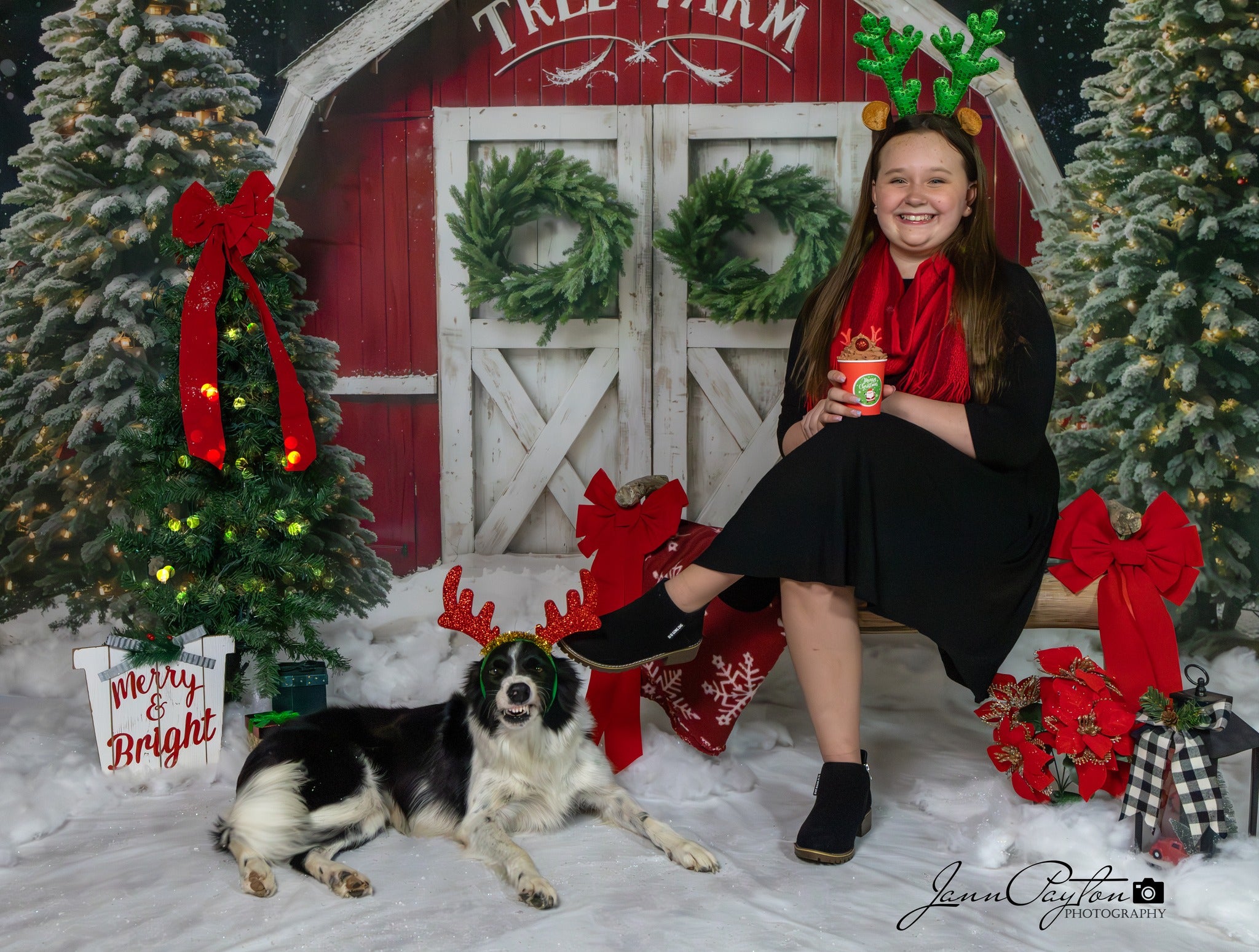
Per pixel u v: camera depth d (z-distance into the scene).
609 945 1.76
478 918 1.88
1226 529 3.92
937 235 2.25
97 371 4.12
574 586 4.84
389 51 5.16
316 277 5.27
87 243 4.09
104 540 3.92
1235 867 1.91
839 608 2.16
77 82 4.17
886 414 2.15
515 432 5.28
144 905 1.94
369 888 2.00
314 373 3.95
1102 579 2.29
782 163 5.14
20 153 4.25
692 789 2.60
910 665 3.75
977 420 2.10
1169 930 1.82
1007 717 2.29
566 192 4.90
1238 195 3.99
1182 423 3.84
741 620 2.69
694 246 4.82
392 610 4.68
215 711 2.79
